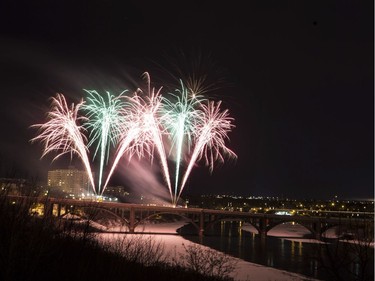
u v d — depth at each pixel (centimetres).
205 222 14125
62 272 1054
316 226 12512
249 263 7144
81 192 12625
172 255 3581
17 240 948
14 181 1089
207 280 2266
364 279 1366
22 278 946
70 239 1147
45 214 1077
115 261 1271
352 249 1420
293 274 5775
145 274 1434
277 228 19550
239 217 13750
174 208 13400
